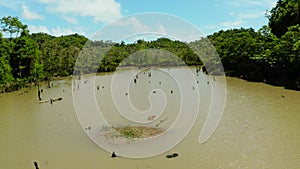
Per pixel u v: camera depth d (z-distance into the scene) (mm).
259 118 39469
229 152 27984
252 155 27203
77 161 27234
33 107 53188
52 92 69812
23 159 28453
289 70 68562
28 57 82688
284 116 40031
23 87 79938
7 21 82812
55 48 105562
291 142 30109
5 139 34656
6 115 47625
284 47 68000
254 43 82500
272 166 24906
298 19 77750
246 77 82938
